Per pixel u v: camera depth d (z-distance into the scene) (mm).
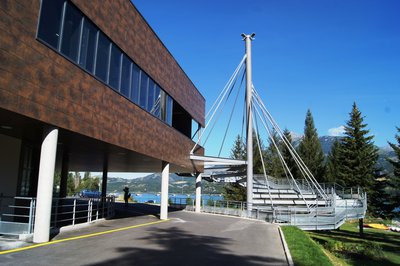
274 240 14164
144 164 25188
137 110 17797
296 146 63250
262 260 9977
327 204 33031
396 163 44406
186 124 30703
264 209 28250
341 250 23297
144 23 18625
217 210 30688
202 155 33219
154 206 36062
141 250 10594
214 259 9781
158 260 9297
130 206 34031
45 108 10547
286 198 35625
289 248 12070
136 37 17547
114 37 15016
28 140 16328
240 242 13266
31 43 9898
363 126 53219
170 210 32438
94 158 22156
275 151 60438
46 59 10562
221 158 31328
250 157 31859
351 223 47844
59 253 9555
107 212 20797
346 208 26953
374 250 23125
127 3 16375
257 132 34906
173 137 24312
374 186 49969
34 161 17875
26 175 16891
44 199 11031
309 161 59469
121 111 15844
